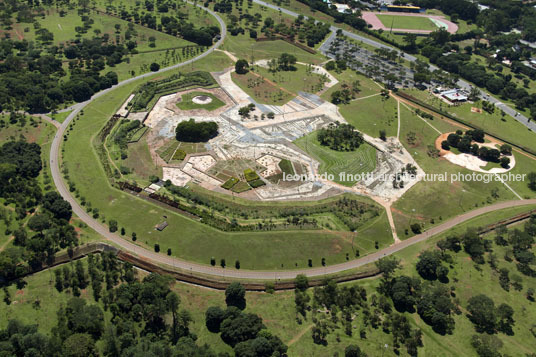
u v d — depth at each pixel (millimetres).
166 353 195000
